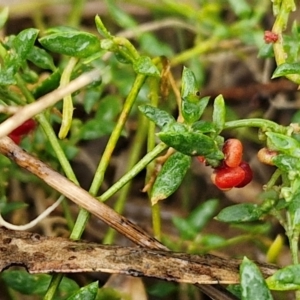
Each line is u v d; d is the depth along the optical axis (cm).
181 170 24
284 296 30
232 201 35
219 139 24
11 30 38
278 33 26
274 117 36
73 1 37
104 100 32
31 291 27
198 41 36
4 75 25
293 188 24
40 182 32
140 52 36
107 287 29
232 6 34
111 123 31
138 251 24
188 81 24
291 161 24
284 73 24
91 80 25
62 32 25
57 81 27
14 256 24
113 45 25
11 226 25
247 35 34
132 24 34
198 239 30
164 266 23
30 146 30
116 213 25
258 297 21
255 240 31
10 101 27
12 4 37
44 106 24
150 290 30
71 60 26
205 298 30
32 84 29
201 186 36
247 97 36
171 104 33
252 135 35
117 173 35
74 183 25
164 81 29
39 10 37
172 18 38
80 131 31
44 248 24
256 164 35
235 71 38
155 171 27
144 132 33
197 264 23
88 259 23
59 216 33
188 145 23
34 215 33
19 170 32
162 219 35
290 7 26
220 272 23
